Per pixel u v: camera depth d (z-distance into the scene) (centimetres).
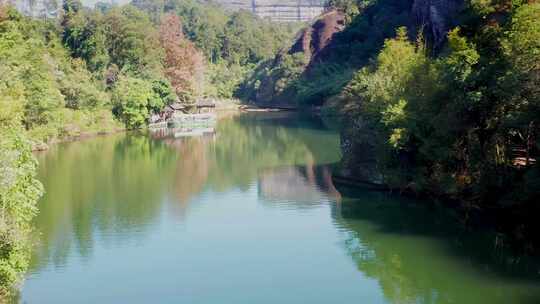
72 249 3838
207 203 5009
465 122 4250
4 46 8138
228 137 9338
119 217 4569
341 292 3167
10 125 4131
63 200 5094
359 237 3988
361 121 5503
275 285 3266
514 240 3778
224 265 3562
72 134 9038
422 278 3303
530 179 3538
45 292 3184
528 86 3656
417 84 5197
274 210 4719
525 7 4350
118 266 3547
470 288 3142
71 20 12494
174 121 11031
